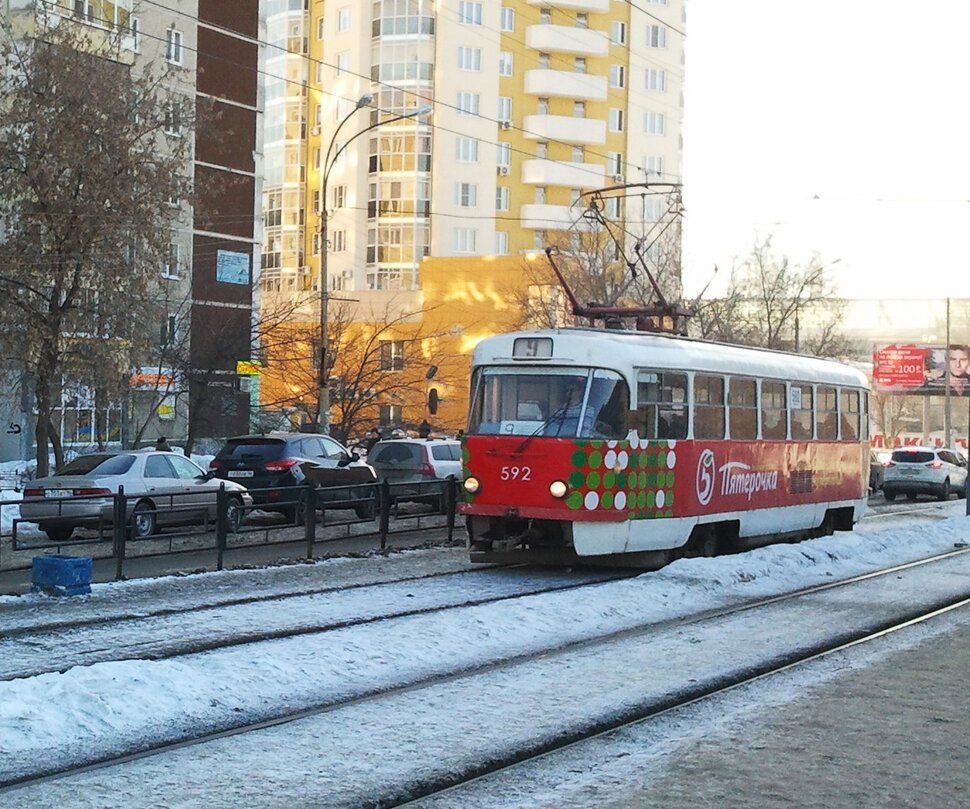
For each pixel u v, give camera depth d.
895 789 7.16
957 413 98.50
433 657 11.05
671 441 17.95
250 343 37.66
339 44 75.69
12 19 36.28
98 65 27.88
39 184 26.75
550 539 17.09
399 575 17.33
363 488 20.44
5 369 28.84
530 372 17.36
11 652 11.07
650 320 22.66
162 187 28.06
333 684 9.88
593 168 77.69
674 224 50.81
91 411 30.30
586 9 77.12
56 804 6.64
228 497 17.72
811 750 8.04
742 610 14.59
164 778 7.17
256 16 47.88
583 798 6.88
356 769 7.44
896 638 12.86
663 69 80.62
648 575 16.55
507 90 76.00
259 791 6.95
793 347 54.78
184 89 44.69
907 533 23.84
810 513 22.47
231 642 11.73
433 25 73.62
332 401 41.53
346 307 52.88
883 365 78.56
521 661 11.05
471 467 17.38
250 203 47.91
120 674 9.09
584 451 16.70
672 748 8.05
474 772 7.43
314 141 77.88
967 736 8.52
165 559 18.20
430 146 73.75
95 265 27.28
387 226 73.94
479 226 74.44
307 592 15.16
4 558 16.38
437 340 64.56
